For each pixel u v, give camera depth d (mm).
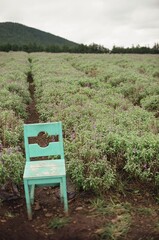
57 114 4125
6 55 18281
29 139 3896
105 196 2508
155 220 2213
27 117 4988
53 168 2275
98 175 2527
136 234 2072
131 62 12234
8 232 2135
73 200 2484
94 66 10938
